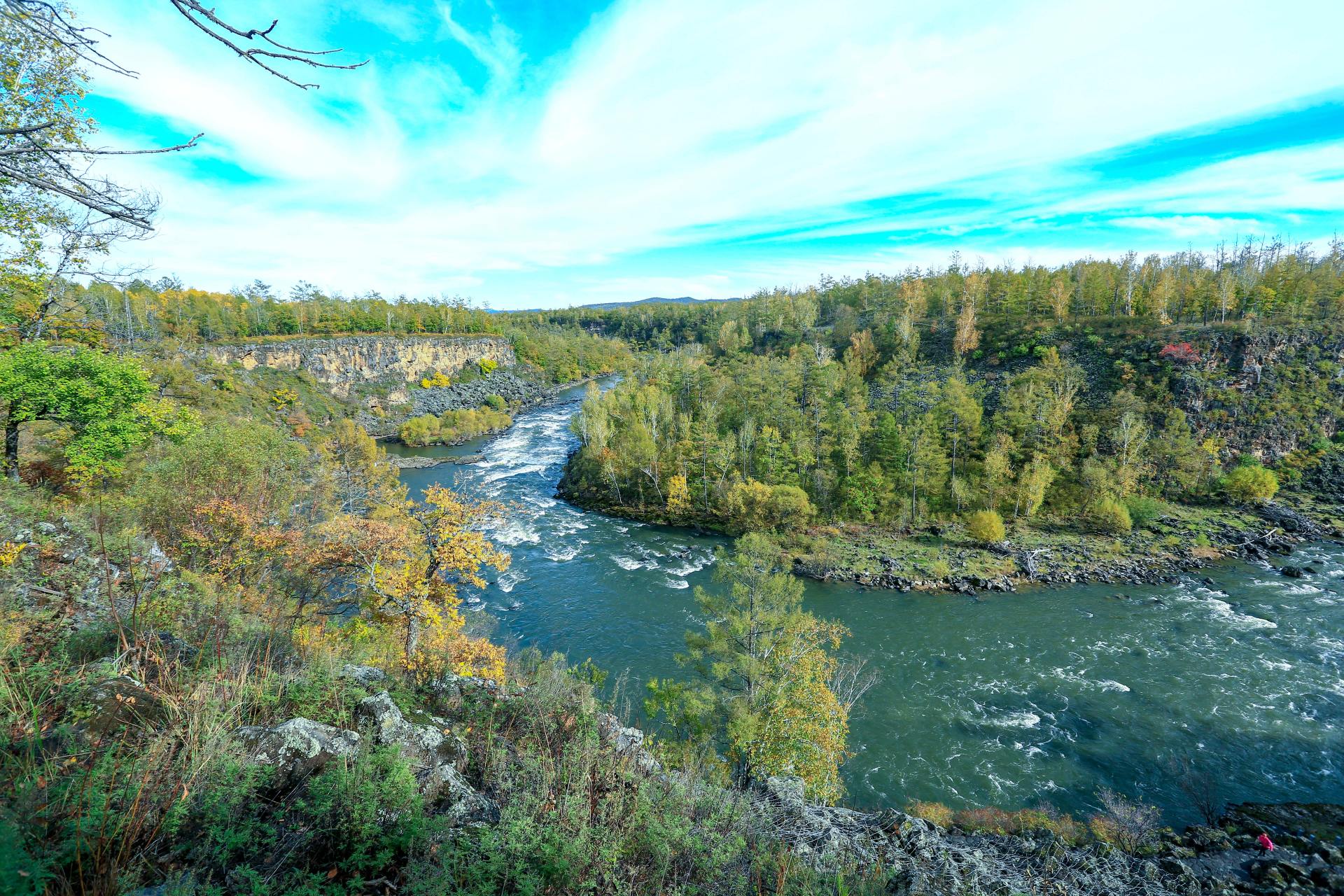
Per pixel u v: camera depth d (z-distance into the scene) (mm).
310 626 15398
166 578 11984
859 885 8508
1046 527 59719
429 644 18328
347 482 43344
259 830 5711
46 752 5621
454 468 89625
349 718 8297
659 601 43438
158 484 18406
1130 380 75438
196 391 68250
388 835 6004
